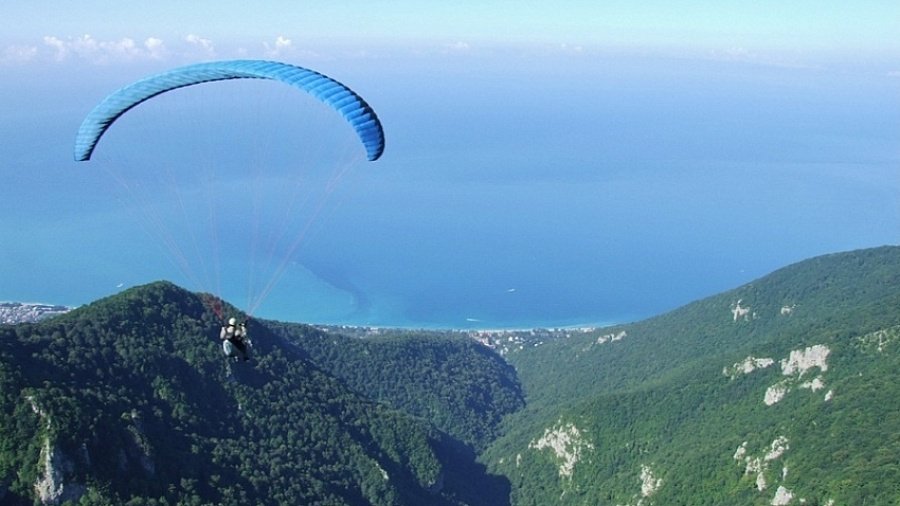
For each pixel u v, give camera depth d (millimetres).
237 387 109750
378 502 111812
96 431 77438
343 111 41469
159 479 82312
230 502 87250
